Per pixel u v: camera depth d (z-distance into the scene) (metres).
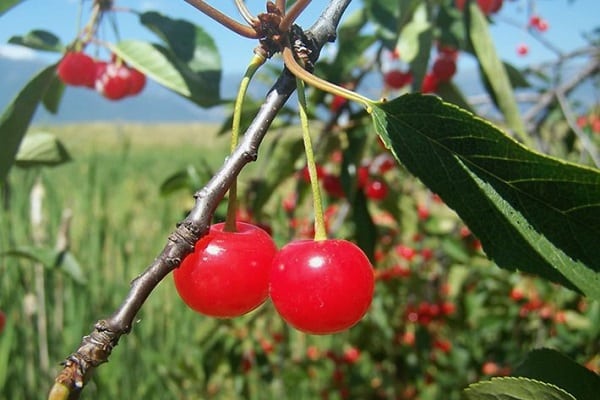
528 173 0.14
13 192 0.60
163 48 0.26
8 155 0.27
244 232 0.15
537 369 0.16
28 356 0.55
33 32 0.28
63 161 0.33
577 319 0.52
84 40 0.27
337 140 0.38
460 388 0.58
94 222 0.65
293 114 0.39
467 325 0.57
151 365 0.61
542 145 0.44
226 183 0.13
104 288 0.62
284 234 0.47
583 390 0.16
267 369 0.55
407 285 0.54
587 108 0.63
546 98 0.44
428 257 0.56
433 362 0.59
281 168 0.37
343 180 0.34
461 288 0.56
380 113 0.14
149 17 0.26
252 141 0.13
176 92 0.26
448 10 0.34
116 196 0.90
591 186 0.13
